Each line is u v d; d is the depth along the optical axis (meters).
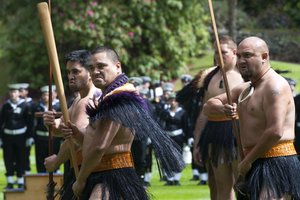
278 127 11.90
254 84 12.38
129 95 11.85
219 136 15.35
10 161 28.17
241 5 59.34
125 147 12.16
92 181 12.06
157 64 47.75
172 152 12.13
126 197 12.02
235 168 15.39
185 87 16.67
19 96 28.88
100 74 12.09
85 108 12.50
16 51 48.97
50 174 13.66
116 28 46.41
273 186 12.04
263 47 12.26
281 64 50.78
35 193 17.27
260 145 11.98
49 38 12.32
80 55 13.39
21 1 49.03
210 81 16.02
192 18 49.28
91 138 12.00
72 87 13.39
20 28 48.50
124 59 46.44
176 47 48.12
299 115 27.28
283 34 56.91
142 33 47.47
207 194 24.17
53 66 12.38
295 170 12.22
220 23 55.09
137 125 11.76
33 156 37.25
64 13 45.62
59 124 13.20
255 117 12.24
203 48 52.22
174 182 26.91
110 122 11.73
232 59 15.66
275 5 59.94
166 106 29.28
